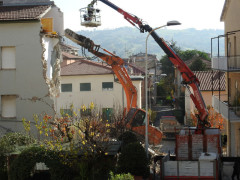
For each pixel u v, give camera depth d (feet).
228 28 99.09
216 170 62.44
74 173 64.59
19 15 82.02
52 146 65.31
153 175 68.95
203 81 148.87
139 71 214.48
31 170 67.92
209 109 118.32
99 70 148.97
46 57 86.33
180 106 199.52
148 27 87.56
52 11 92.43
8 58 82.84
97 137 68.64
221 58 85.15
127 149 66.90
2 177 66.85
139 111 102.22
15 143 73.20
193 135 70.95
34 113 82.17
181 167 63.72
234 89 90.74
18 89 82.43
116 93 147.33
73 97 147.95
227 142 97.14
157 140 103.55
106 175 65.87
